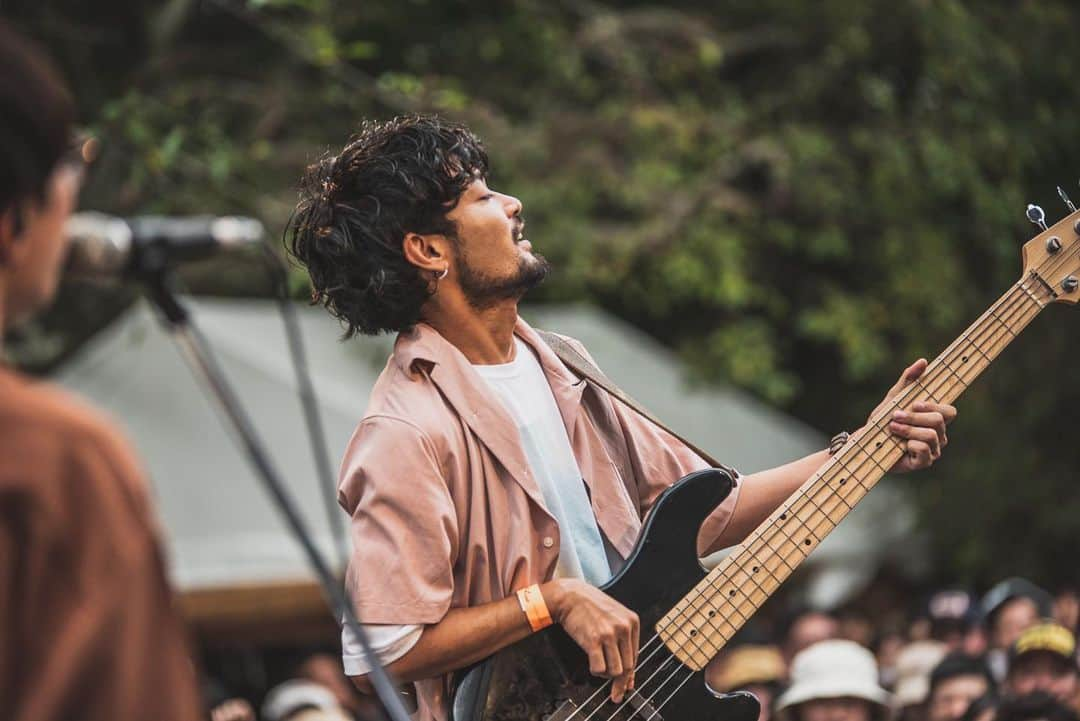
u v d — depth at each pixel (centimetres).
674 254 1723
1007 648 939
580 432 485
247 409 1260
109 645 242
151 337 1236
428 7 1738
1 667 239
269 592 1204
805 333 1816
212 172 1140
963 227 1908
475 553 457
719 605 454
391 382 470
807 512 469
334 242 476
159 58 1611
